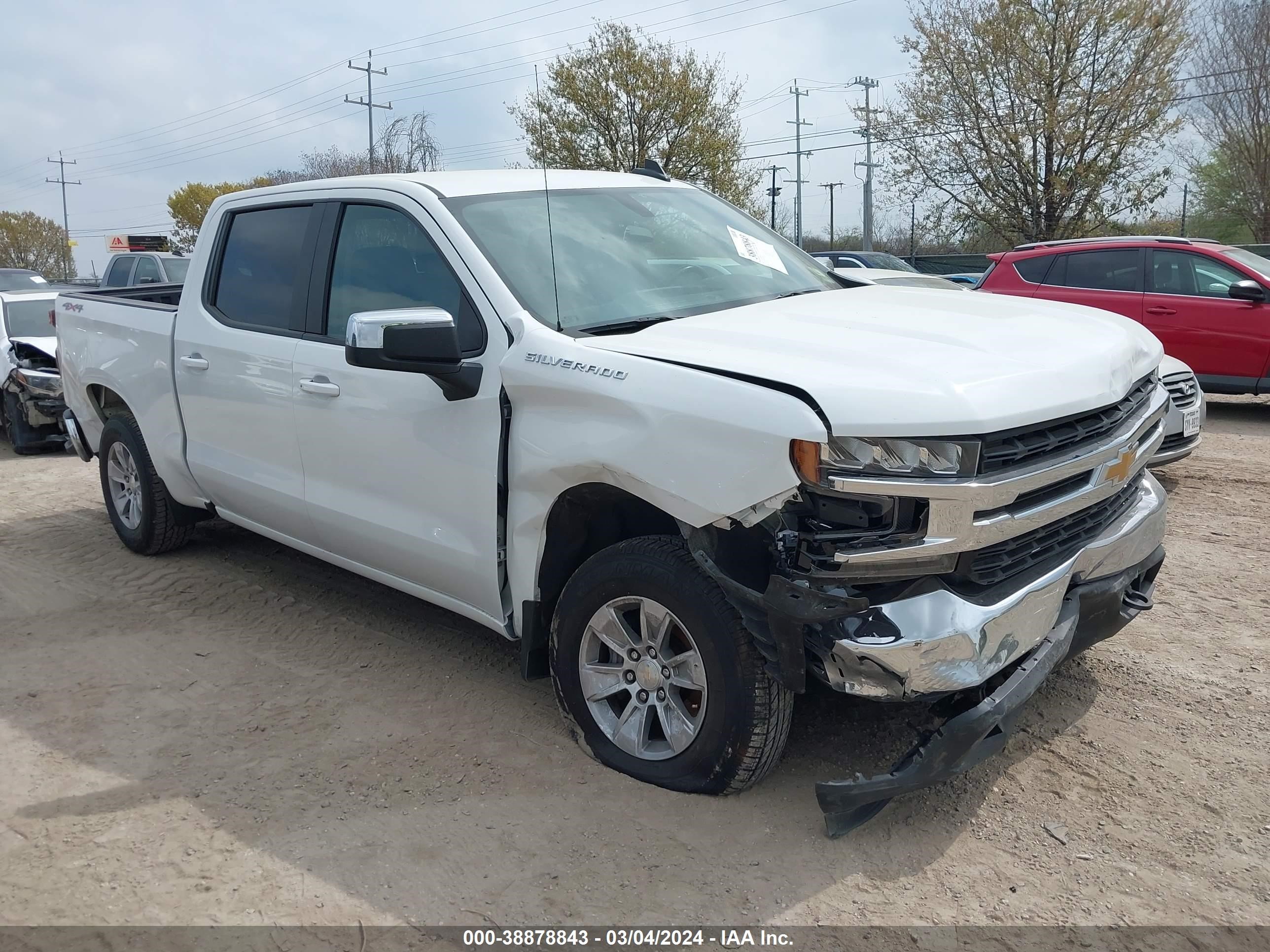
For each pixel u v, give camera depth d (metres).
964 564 2.83
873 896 2.80
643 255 4.02
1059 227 25.58
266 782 3.49
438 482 3.75
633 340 3.31
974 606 2.82
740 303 3.89
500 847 3.06
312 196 4.50
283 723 3.93
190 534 6.08
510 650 4.58
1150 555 3.65
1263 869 2.88
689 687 3.22
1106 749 3.54
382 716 3.96
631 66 27.20
